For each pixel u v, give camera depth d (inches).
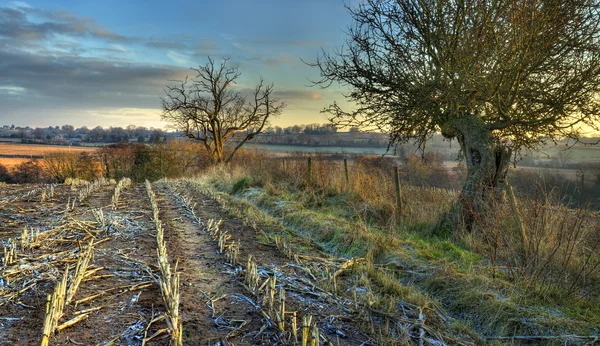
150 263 192.9
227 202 431.8
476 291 177.5
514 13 245.3
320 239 291.7
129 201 421.4
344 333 138.6
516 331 152.9
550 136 300.7
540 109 270.2
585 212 209.5
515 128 307.0
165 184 690.2
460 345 139.3
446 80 280.7
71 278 152.6
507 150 290.5
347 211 376.5
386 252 242.8
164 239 249.9
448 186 561.3
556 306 167.8
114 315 134.9
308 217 335.9
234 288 172.1
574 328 148.2
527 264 191.8
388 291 184.5
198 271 192.5
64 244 220.5
